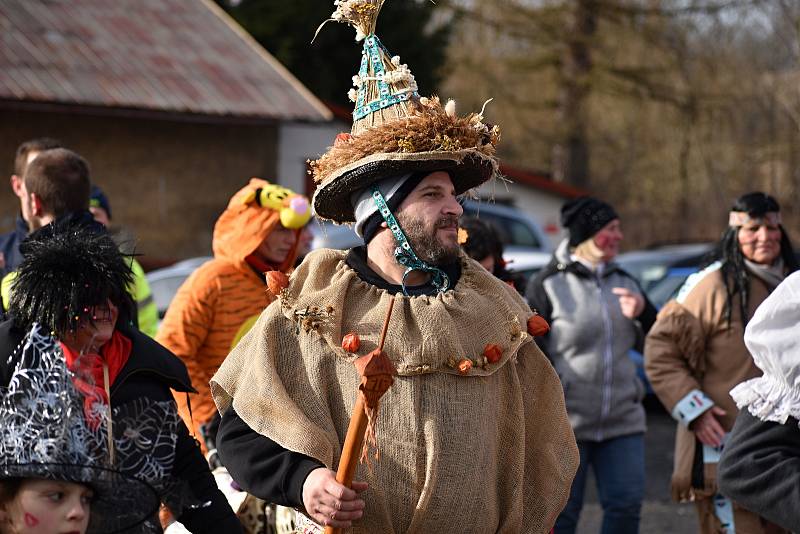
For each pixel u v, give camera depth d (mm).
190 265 12375
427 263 3574
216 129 19188
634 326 6566
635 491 6340
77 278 3203
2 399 2996
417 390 3463
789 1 27969
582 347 6422
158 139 18625
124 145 18297
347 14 3684
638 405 6504
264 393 3453
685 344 5781
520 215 17734
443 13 26750
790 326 3693
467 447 3477
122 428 3236
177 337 5219
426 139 3475
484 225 5887
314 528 3750
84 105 16984
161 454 3311
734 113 30109
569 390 6395
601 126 32750
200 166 19062
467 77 29859
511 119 30953
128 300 3395
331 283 3607
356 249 3736
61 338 3215
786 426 3684
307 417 3463
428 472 3418
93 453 3031
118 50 18828
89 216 4941
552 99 29562
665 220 35531
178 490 3383
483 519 3523
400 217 3553
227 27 20828
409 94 3617
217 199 19250
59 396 2953
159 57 19016
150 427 3307
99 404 3115
